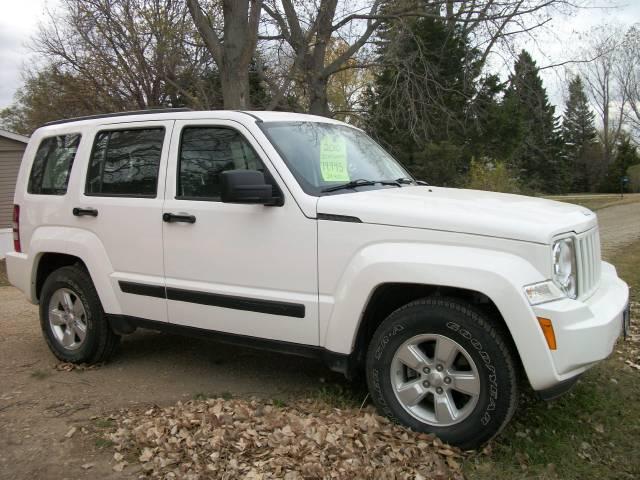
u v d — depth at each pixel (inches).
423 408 139.3
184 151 171.5
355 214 140.6
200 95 592.7
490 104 806.5
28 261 205.2
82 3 596.4
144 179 178.1
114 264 183.6
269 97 619.5
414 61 599.5
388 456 125.6
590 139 2400.3
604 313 130.9
